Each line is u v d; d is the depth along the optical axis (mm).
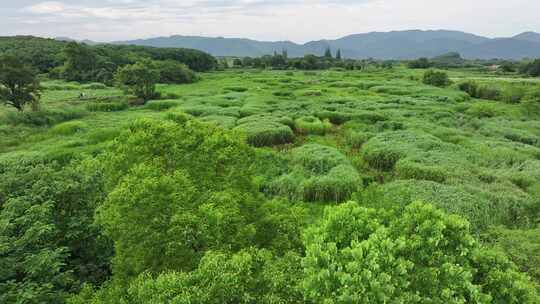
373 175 29109
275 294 8250
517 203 20719
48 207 12180
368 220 9242
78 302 9617
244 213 11172
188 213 9453
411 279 8031
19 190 13727
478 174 25703
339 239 8922
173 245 9312
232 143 12141
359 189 23188
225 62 168250
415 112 48781
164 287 7660
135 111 56219
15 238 11141
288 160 31547
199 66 138750
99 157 15453
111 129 40531
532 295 8438
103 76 95312
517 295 8414
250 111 49875
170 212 9680
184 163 11305
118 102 62625
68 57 98125
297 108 53625
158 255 9609
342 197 24125
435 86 83188
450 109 52406
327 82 91188
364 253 8078
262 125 39969
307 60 151000
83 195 13898
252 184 12477
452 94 67750
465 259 8602
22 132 42844
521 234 15406
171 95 69875
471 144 33906
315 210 22938
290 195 24891
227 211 9828
